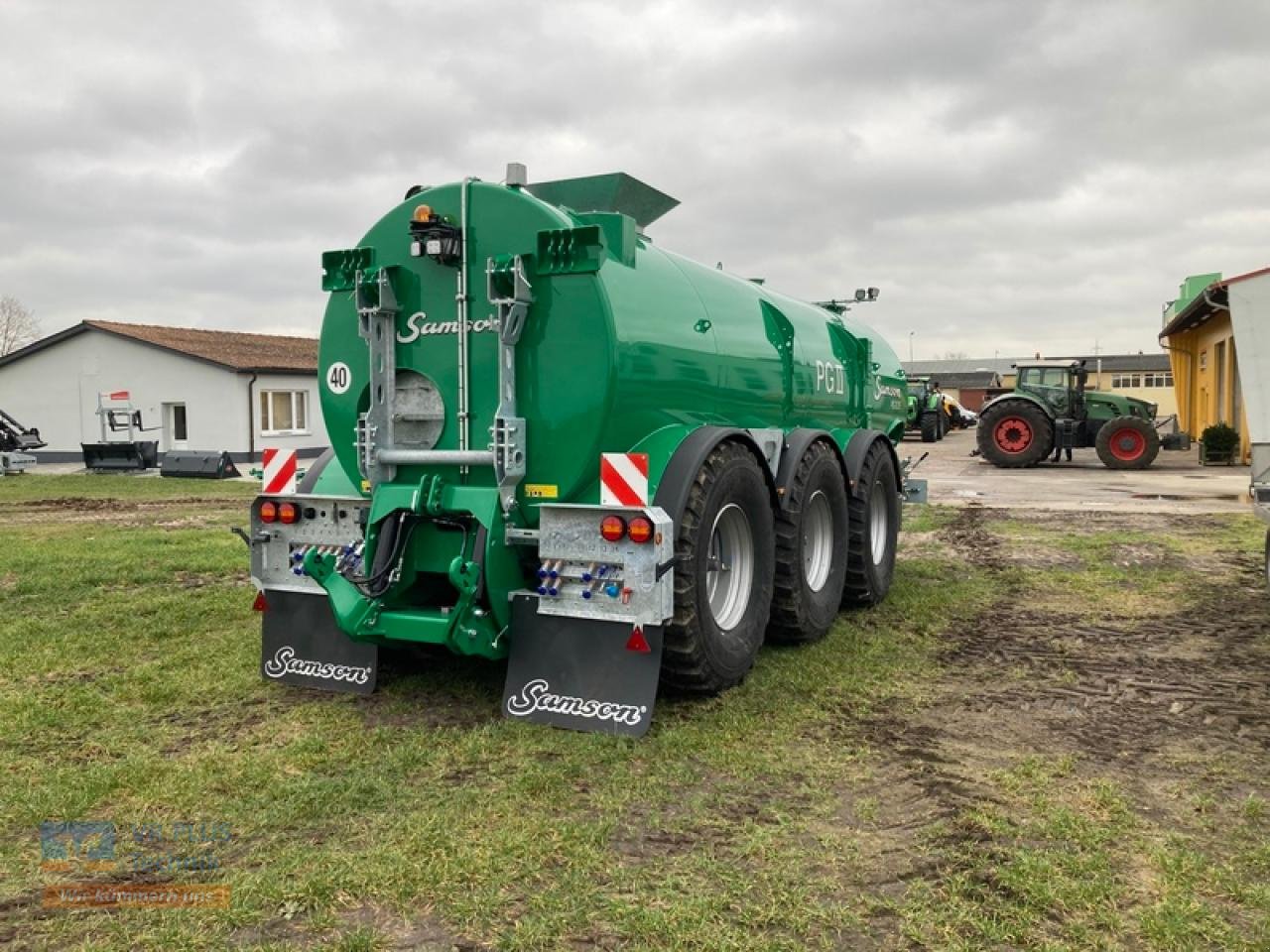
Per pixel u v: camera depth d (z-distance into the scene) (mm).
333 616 5117
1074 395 23109
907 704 5074
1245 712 4988
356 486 5113
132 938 2840
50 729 4605
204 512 14930
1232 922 2943
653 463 4633
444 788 3883
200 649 6027
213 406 27828
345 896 3047
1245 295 13938
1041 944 2811
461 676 5352
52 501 16812
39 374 29922
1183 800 3861
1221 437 22672
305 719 4730
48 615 7039
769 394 6184
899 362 10164
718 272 6207
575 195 5402
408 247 4848
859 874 3221
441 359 4785
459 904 2986
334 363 5070
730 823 3596
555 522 4379
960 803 3781
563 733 4375
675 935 2828
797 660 5848
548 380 4535
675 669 4723
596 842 3414
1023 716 4906
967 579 8734
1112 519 12969
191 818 3635
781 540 5867
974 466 23938
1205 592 8070
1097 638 6547
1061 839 3477
